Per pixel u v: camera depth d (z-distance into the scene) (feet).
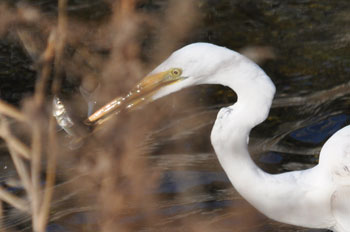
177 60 20.84
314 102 35.55
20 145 21.67
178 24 30.14
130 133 26.21
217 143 21.81
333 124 33.73
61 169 29.81
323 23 42.45
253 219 27.32
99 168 26.02
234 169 22.16
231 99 36.06
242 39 41.14
